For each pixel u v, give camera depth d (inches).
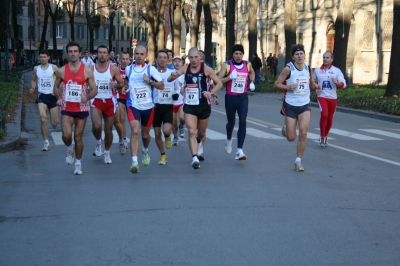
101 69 440.1
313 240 269.7
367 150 547.5
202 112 438.0
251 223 296.5
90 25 2637.8
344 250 256.4
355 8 1688.0
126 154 510.3
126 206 329.1
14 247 260.2
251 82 462.0
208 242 265.6
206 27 1803.6
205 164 462.6
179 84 474.3
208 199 346.3
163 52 460.1
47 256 247.9
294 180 403.5
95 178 406.6
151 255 247.9
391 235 279.4
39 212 317.4
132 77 420.5
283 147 558.3
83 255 248.7
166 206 329.1
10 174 420.2
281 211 320.2
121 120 502.6
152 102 428.1
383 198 354.0
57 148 543.5
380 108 920.9
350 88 1254.3
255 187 379.9
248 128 706.8
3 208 326.0
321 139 563.5
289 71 430.3
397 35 1023.0
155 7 2294.5
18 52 2564.0
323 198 351.9
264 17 2372.0
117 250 254.8
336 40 1272.1
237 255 248.4
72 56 399.2
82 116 410.9
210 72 430.3
